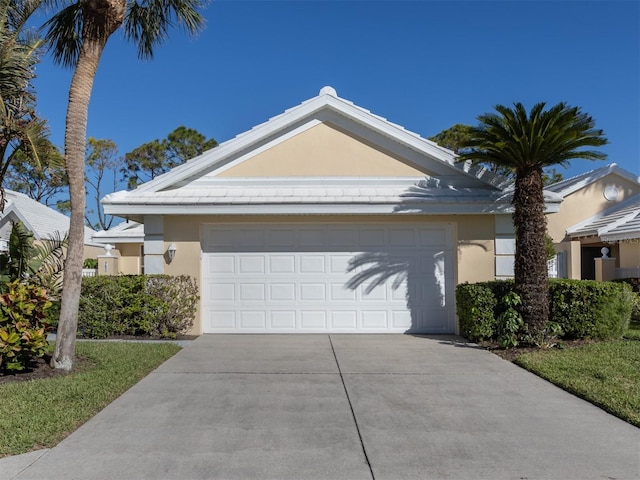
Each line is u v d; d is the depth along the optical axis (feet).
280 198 35.65
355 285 37.65
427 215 36.99
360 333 37.40
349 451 15.40
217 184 38.24
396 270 37.68
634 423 17.58
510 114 30.73
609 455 15.10
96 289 34.78
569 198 68.54
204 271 37.63
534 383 23.26
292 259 37.70
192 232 36.99
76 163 25.13
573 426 17.56
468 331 33.68
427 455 15.11
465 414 18.84
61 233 76.89
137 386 22.66
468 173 37.73
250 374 24.97
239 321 37.52
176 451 15.37
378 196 36.01
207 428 17.30
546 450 15.47
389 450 15.48
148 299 34.78
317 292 37.65
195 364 27.14
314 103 37.93
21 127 27.43
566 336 32.73
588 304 32.04
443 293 37.65
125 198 36.11
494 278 36.55
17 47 29.53
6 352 22.88
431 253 37.70
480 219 36.88
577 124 31.45
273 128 37.86
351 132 38.52
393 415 18.71
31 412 18.15
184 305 35.65
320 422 17.94
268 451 15.39
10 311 23.76
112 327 34.99
